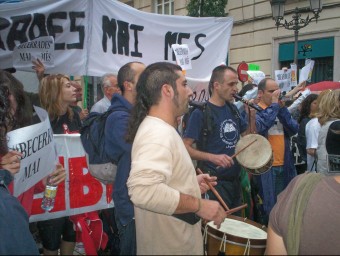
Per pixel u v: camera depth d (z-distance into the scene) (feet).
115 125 6.73
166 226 5.05
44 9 11.21
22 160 6.19
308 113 15.85
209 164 9.87
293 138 16.40
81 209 9.48
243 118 11.18
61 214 9.27
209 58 15.23
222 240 5.81
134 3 49.57
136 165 4.64
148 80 5.35
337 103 9.64
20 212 4.66
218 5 32.12
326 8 33.01
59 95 10.77
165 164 4.66
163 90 5.25
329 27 32.94
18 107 6.16
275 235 4.29
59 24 11.48
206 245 6.05
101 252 9.84
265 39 37.60
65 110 11.07
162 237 5.06
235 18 39.91
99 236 9.45
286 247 4.10
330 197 4.18
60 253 9.96
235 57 40.42
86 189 9.56
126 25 12.76
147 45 13.39
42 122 6.65
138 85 5.54
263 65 38.04
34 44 11.05
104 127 7.30
